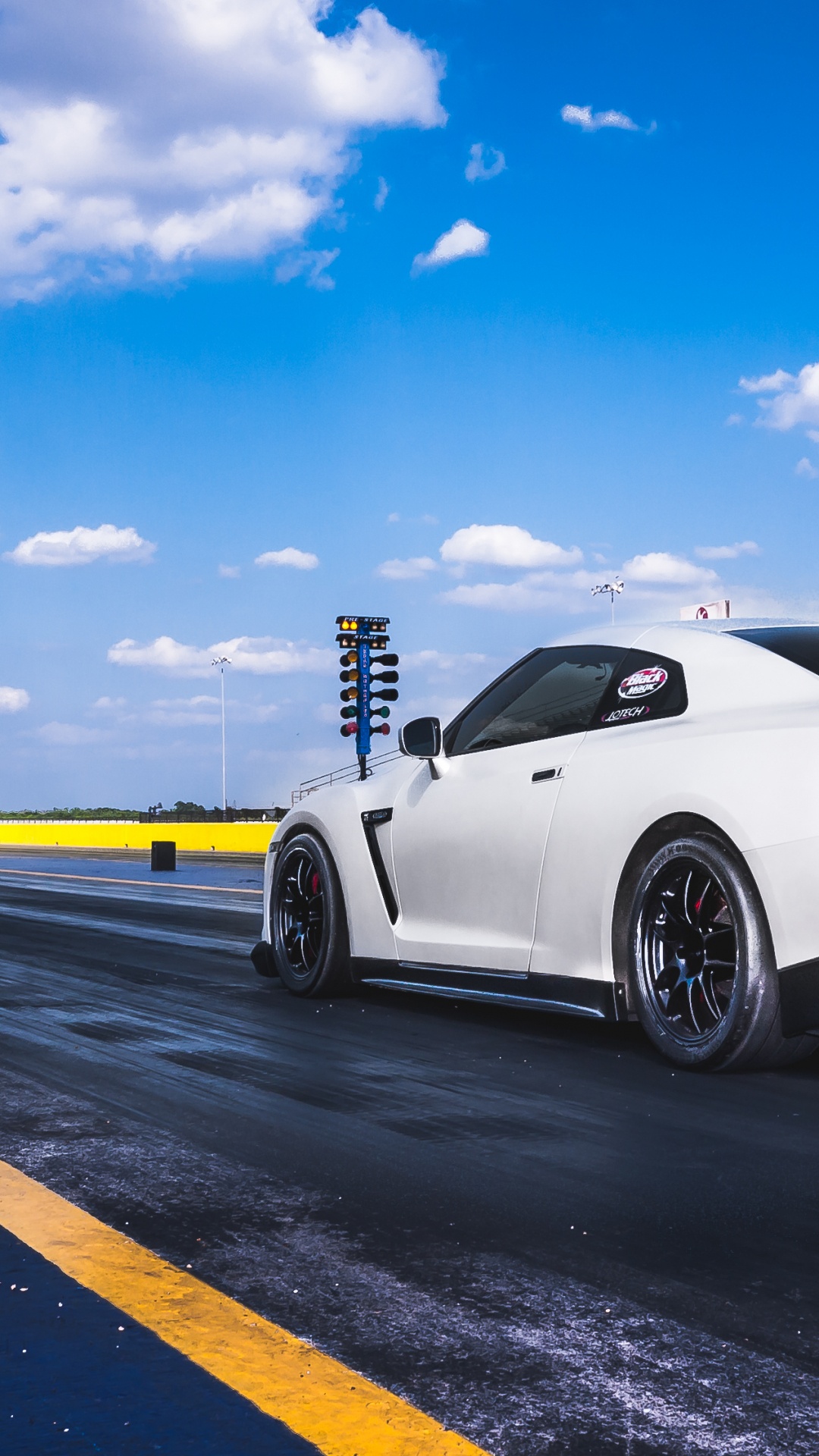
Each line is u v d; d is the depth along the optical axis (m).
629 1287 2.47
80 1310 2.37
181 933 9.55
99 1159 3.36
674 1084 4.18
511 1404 2.00
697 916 4.31
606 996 4.53
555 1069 4.42
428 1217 2.88
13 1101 4.01
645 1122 3.71
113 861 27.19
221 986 6.55
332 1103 3.97
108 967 7.38
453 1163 3.31
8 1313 2.36
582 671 5.01
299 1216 2.90
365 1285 2.48
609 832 4.48
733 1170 3.24
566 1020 5.44
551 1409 1.99
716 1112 3.81
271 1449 1.87
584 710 4.88
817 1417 1.96
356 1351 2.19
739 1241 2.73
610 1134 3.59
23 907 12.27
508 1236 2.76
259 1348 2.20
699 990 4.33
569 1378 2.09
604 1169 3.26
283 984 6.50
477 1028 5.25
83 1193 3.07
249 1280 2.51
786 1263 2.60
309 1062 4.57
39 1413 1.98
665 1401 2.01
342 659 20.11
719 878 4.11
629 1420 1.95
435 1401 2.01
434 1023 5.38
